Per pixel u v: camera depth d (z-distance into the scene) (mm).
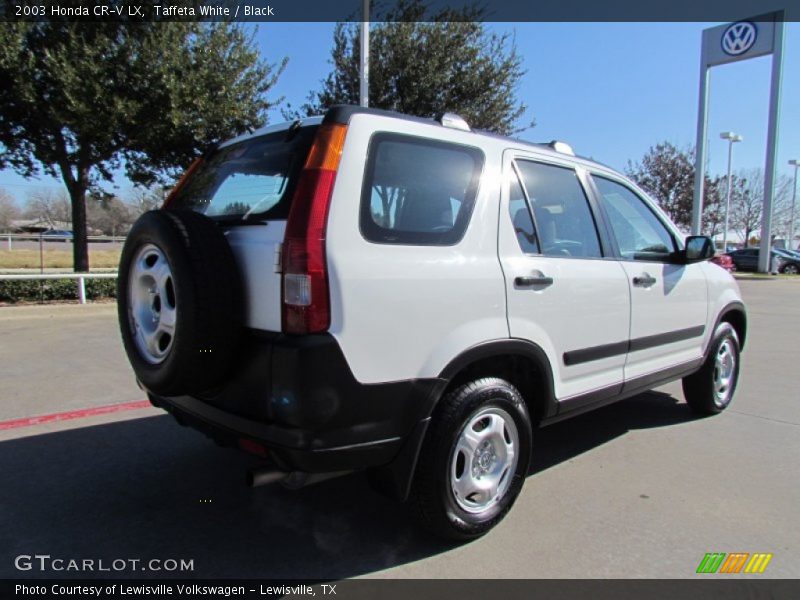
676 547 2994
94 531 3096
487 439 3027
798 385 6379
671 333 4410
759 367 7332
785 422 5062
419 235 2766
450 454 2834
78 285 11750
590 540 3057
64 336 8648
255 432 2508
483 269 2955
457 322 2822
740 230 52906
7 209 73875
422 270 2701
